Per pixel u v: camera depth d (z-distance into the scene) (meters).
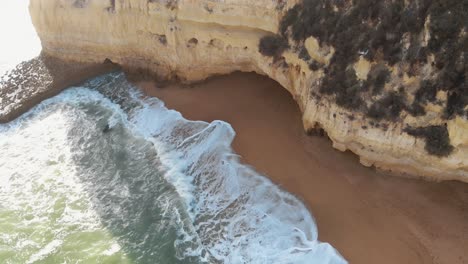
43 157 22.11
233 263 16.50
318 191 18.16
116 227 18.48
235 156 20.02
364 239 16.27
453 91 15.21
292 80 21.25
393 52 16.61
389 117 16.77
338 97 17.98
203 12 22.31
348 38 17.98
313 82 19.20
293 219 17.31
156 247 17.52
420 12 16.06
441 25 15.30
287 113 22.16
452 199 17.06
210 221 18.11
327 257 15.66
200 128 21.72
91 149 22.27
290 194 18.09
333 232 16.61
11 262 17.41
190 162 20.62
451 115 15.23
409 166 17.52
